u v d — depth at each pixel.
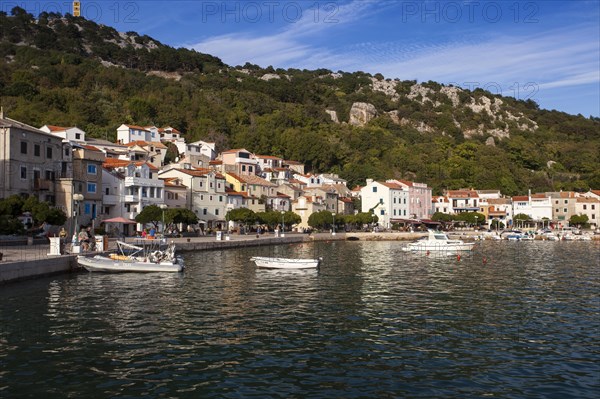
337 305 36.16
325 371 22.05
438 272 56.56
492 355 24.50
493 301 38.12
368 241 122.88
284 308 34.88
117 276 48.44
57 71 199.50
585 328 29.77
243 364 22.78
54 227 71.62
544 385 20.70
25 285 41.47
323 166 194.62
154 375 21.27
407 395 19.58
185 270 54.75
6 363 22.42
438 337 27.61
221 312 33.25
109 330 28.05
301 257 74.25
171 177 110.44
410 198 162.62
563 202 172.75
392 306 35.94
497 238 133.25
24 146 72.06
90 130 150.25
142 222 80.94
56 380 20.55
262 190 133.75
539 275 54.09
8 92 163.12
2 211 57.31
